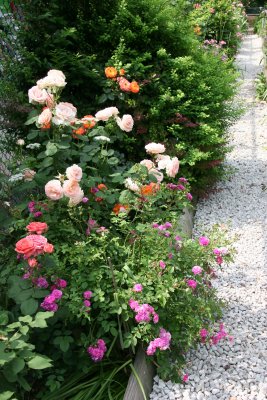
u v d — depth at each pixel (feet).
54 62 11.96
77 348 7.68
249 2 47.91
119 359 7.80
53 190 7.94
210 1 27.20
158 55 12.96
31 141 11.18
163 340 7.07
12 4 12.16
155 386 7.59
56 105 8.96
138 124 12.46
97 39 12.66
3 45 12.12
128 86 11.35
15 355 6.02
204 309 7.79
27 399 7.36
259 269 10.85
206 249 8.23
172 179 12.09
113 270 7.63
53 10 11.89
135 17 12.64
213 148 13.82
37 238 6.89
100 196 8.91
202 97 13.42
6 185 9.29
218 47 24.32
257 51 32.94
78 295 7.38
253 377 7.85
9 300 8.07
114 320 7.75
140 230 8.07
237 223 12.85
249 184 15.02
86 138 9.54
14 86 11.57
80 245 7.57
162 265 7.56
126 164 11.39
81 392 7.32
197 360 8.20
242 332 8.87
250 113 21.30
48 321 7.13
